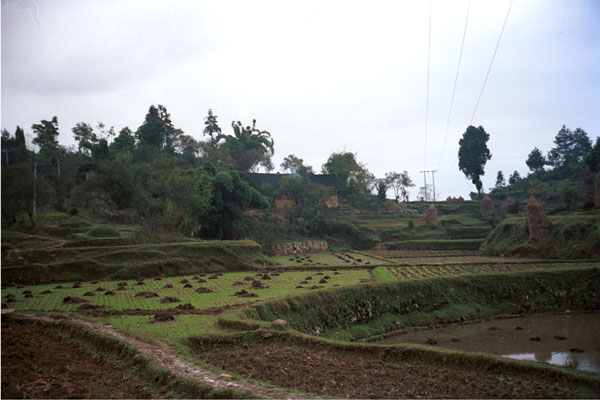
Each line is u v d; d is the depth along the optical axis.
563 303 42.75
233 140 137.12
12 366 15.49
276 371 16.53
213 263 56.72
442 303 39.75
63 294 37.22
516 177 166.38
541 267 56.41
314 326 31.53
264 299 34.16
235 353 19.41
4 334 20.91
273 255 85.50
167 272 51.44
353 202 136.50
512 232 82.75
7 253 47.75
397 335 33.84
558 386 15.27
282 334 21.61
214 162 117.69
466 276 43.62
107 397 13.42
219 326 23.70
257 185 110.94
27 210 60.06
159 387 14.66
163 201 74.31
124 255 51.97
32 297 35.34
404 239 106.88
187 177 73.94
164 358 17.00
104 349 19.20
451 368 17.69
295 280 47.06
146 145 112.00
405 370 17.50
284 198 112.38
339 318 33.78
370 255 83.69
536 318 39.47
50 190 65.31
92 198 72.00
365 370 17.30
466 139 150.75
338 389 14.76
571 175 106.88
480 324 37.38
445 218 123.19
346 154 141.38
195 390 13.73
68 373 15.61
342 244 103.94
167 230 70.56
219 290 39.97
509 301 42.06
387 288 38.62
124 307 31.19
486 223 116.56
